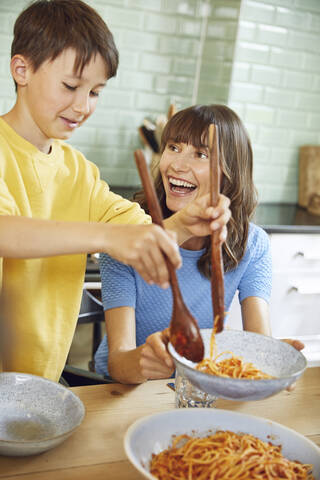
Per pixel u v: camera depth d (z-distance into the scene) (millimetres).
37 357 1274
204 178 1640
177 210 1705
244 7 2920
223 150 1629
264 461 835
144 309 1571
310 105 3258
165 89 3213
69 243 858
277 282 2707
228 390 848
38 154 1214
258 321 1610
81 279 1333
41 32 1056
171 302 1569
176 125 1644
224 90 3061
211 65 3164
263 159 3242
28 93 1126
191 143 1623
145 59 3117
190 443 879
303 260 2734
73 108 1102
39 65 1072
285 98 3180
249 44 2992
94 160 3135
